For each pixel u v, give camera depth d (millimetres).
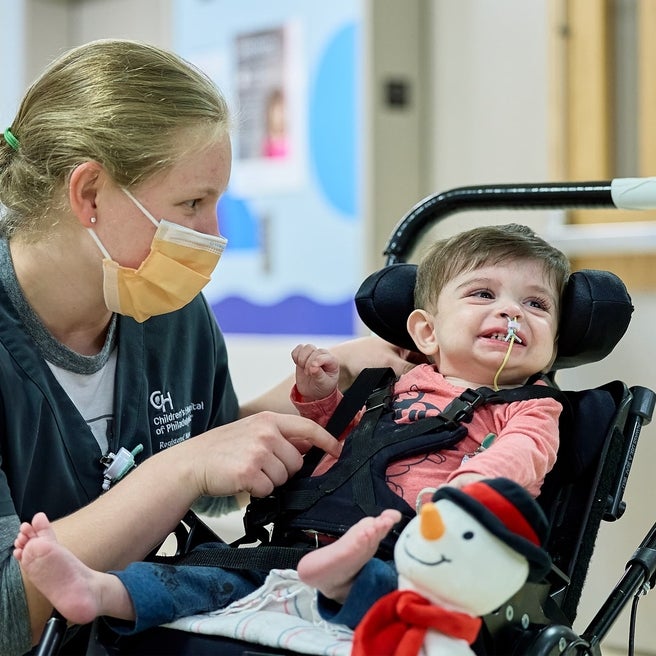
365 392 1519
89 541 1262
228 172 1471
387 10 3533
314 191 3795
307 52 3791
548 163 3172
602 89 2920
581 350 1521
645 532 2326
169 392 1666
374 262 3555
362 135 3543
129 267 1443
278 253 3975
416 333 1607
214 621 1171
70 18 5102
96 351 1579
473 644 1077
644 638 2545
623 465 1443
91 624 1295
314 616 1158
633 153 2930
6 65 5043
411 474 1351
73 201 1390
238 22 4078
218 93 1470
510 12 3318
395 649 1012
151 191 1405
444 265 1559
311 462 1458
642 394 1514
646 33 2824
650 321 2461
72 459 1492
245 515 1421
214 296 4273
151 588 1177
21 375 1438
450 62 3535
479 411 1410
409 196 3635
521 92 3297
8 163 1471
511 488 1046
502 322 1453
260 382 4043
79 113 1398
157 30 4633
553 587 1309
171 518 1330
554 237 2928
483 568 1011
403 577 1056
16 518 1319
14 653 1270
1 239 1505
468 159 3488
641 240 2705
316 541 1340
